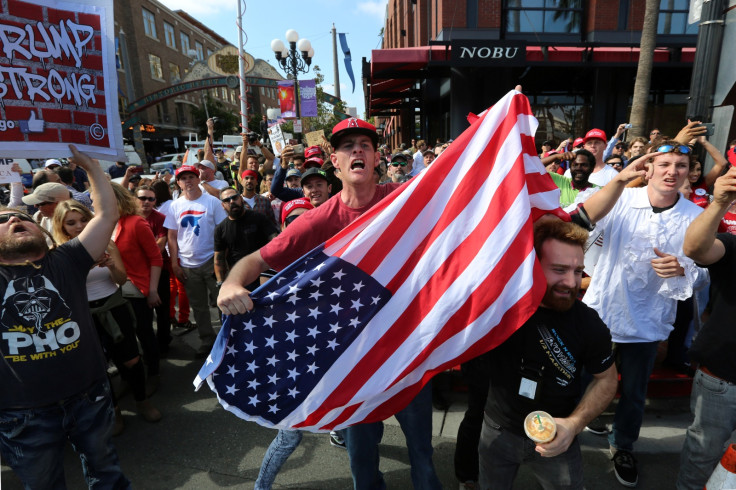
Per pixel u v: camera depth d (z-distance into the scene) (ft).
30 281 6.62
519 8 40.01
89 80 7.13
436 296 5.99
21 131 6.63
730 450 4.42
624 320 8.09
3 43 6.43
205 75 79.25
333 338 6.32
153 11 121.60
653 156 7.74
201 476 9.43
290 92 44.60
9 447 6.84
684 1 39.93
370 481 7.35
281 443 7.82
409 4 62.90
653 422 10.34
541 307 5.49
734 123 11.25
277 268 7.00
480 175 6.03
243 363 6.41
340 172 7.00
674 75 41.29
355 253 6.25
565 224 5.41
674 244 7.69
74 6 6.91
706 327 6.64
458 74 39.42
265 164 23.45
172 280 17.54
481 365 6.14
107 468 7.72
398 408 6.28
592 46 35.35
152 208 16.85
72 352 6.95
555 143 44.27
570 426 5.11
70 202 9.46
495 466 6.04
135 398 11.39
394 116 86.99
